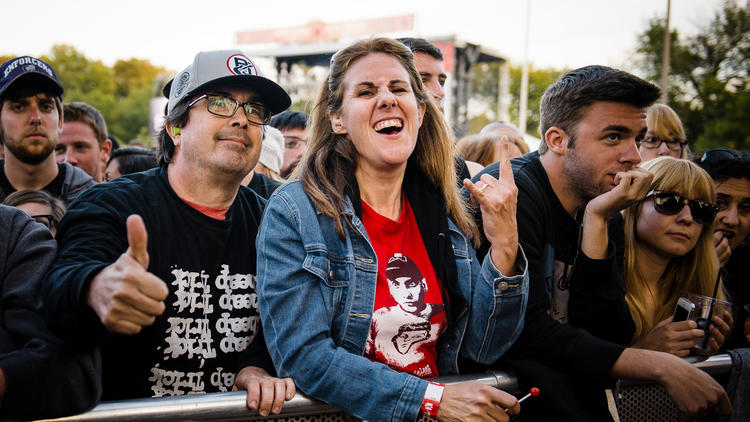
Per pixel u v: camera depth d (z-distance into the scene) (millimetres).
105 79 78812
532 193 1936
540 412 1698
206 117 1717
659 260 2178
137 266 1186
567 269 2020
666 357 1709
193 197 1768
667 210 2068
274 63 35531
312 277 1574
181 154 1763
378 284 1671
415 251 1769
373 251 1658
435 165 1881
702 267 2189
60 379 1345
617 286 1872
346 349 1598
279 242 1594
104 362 1585
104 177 4109
